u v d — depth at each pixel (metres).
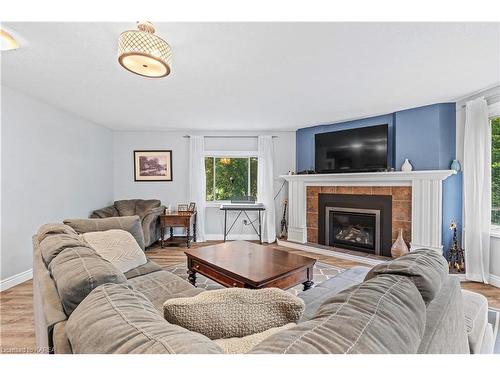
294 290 2.59
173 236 4.93
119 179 4.83
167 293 1.70
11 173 2.79
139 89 2.73
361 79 2.45
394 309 0.71
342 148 3.94
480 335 1.28
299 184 4.41
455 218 3.16
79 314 0.72
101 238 2.09
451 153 3.23
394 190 3.52
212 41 1.78
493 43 1.80
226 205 4.65
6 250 2.72
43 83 2.59
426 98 3.03
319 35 1.70
